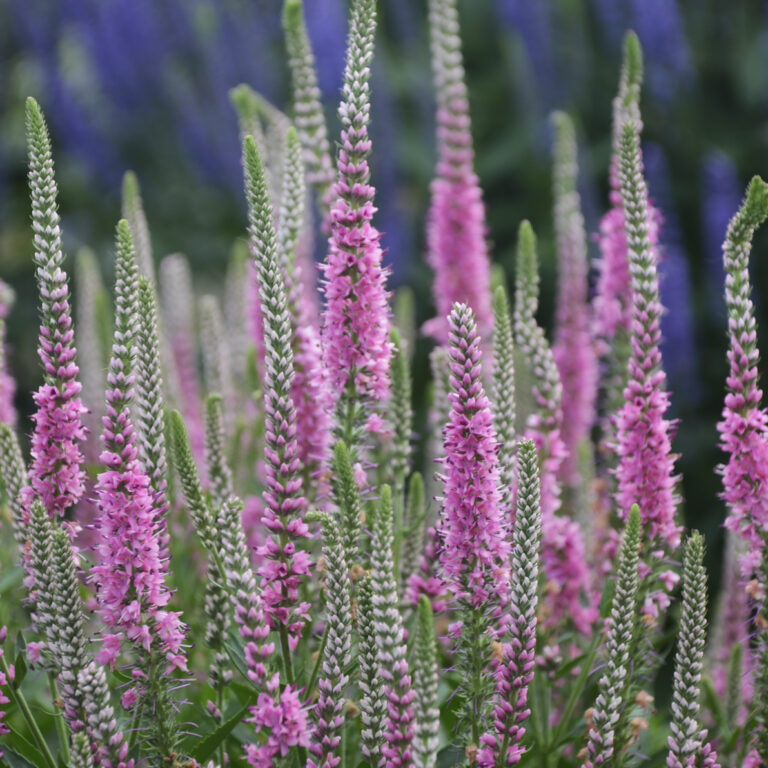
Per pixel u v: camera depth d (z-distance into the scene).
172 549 9.59
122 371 6.62
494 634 6.97
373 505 8.43
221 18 25.02
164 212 25.66
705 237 21.64
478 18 26.17
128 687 7.29
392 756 6.39
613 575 8.29
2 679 7.22
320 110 10.28
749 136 23.16
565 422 12.41
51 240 6.81
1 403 9.98
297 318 8.77
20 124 27.91
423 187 24.09
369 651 6.57
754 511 7.60
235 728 7.84
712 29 24.64
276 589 6.92
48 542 6.74
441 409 9.52
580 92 23.61
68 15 27.05
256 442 10.83
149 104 26.33
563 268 12.79
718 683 10.10
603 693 7.02
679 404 19.06
